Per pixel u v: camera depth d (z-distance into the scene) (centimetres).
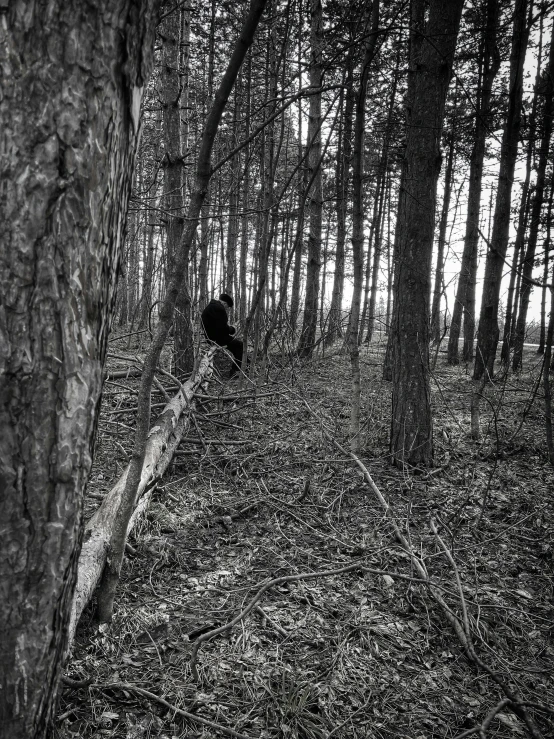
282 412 711
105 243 98
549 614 317
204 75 1266
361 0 563
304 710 233
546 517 439
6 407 91
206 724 220
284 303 920
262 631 284
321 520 423
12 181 86
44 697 104
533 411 775
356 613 303
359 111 498
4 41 83
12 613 97
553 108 1043
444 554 377
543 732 233
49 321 91
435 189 544
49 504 97
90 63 88
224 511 436
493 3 859
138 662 257
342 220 1570
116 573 278
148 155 1473
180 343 761
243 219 1542
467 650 274
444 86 529
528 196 1223
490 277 674
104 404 658
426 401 554
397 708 240
